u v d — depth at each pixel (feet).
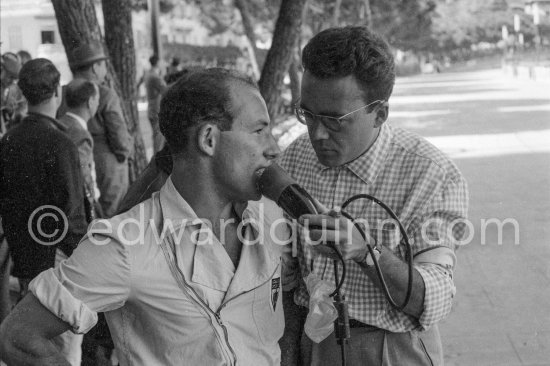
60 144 15.06
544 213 30.99
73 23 23.97
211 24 117.19
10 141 15.08
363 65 7.38
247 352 7.11
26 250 15.21
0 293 16.66
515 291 22.29
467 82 166.50
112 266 6.66
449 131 63.00
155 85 43.29
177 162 7.01
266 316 7.30
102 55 23.21
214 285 6.94
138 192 9.33
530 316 20.45
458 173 8.15
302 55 7.69
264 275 7.20
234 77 6.91
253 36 64.13
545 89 122.01
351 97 7.48
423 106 94.27
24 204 15.02
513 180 38.70
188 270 6.88
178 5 110.32
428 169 8.02
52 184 14.98
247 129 6.86
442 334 19.40
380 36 7.65
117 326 7.02
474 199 34.19
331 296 7.64
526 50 275.18
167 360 6.90
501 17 318.65
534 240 27.02
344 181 8.29
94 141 24.17
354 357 8.30
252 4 105.29
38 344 6.55
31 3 166.20
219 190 7.02
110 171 24.27
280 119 67.92
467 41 348.18
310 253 8.36
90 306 6.68
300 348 8.77
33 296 6.68
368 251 7.39
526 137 56.13
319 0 91.86
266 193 7.12
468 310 20.98
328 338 8.43
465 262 24.94
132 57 27.48
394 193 8.11
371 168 8.13
